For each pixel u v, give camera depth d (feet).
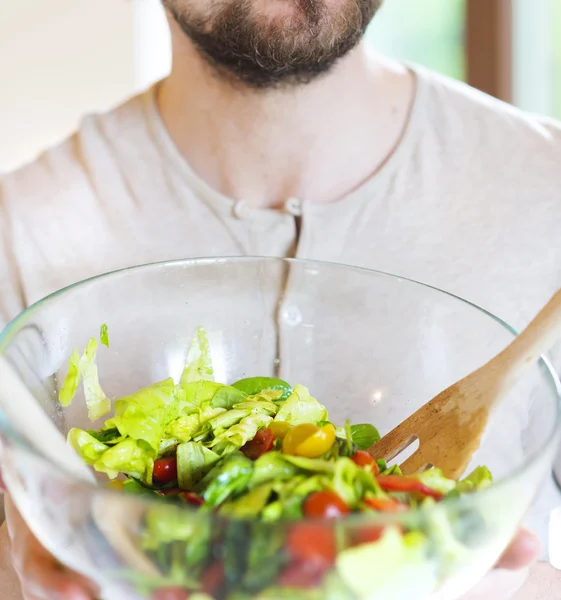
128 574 1.37
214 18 2.57
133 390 2.28
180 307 2.32
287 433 1.73
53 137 6.79
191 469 1.81
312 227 2.93
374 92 2.97
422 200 3.00
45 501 1.43
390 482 1.60
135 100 3.30
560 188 3.03
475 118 3.10
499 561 1.86
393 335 2.28
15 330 1.88
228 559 1.24
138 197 3.11
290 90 2.76
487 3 6.08
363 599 1.31
